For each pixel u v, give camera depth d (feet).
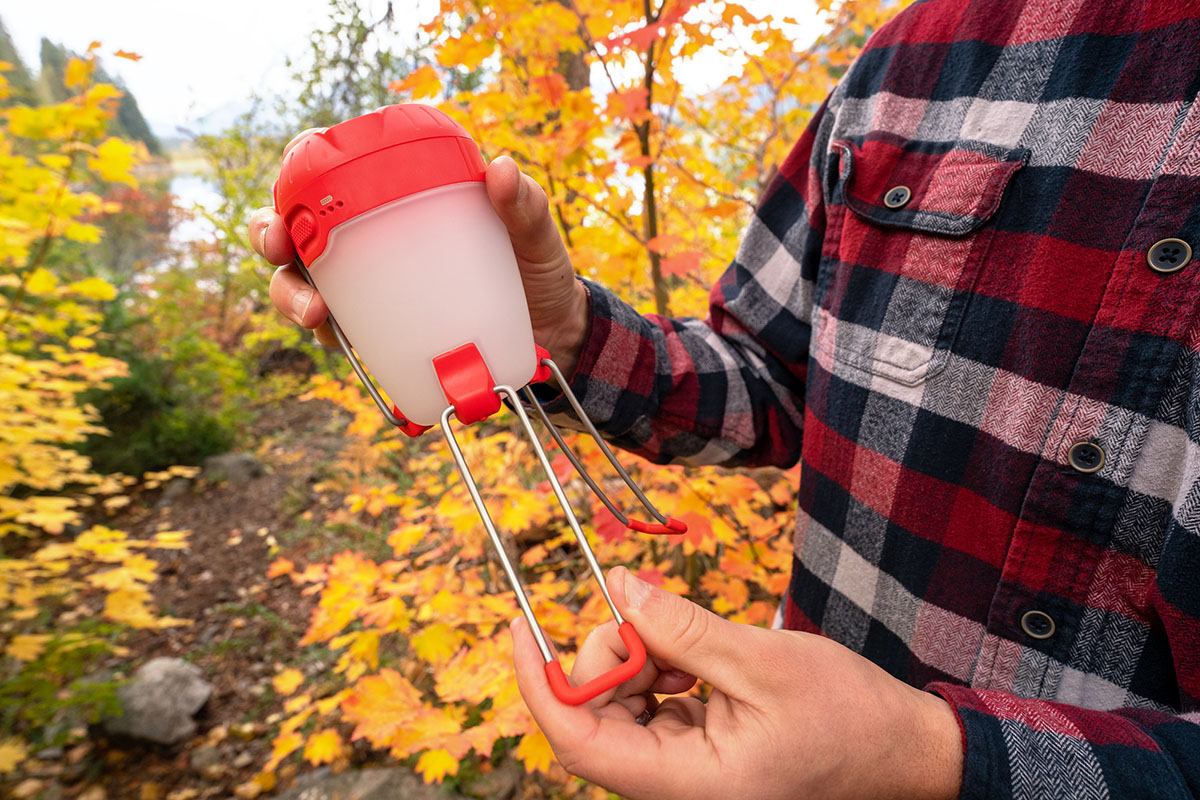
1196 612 1.59
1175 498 1.78
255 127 24.73
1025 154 2.16
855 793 1.56
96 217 26.03
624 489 8.47
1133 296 1.84
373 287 1.75
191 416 17.33
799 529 2.97
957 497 2.30
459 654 5.89
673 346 3.16
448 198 1.78
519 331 1.92
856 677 1.60
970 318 2.25
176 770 8.14
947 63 2.46
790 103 10.17
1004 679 2.18
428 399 1.83
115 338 17.02
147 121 26.18
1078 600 1.99
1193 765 1.39
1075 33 2.10
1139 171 1.92
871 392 2.53
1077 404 1.95
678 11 5.07
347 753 7.99
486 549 8.00
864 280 2.56
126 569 7.48
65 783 7.97
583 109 6.34
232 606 11.20
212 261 26.53
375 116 1.78
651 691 1.88
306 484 15.65
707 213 6.93
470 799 6.88
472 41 5.93
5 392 7.07
